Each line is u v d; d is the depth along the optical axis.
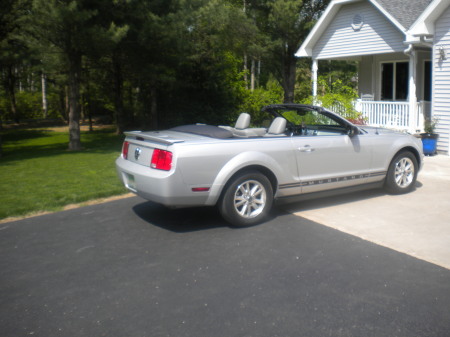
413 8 14.54
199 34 19.06
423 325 3.03
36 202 6.51
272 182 5.46
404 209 5.93
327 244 4.62
